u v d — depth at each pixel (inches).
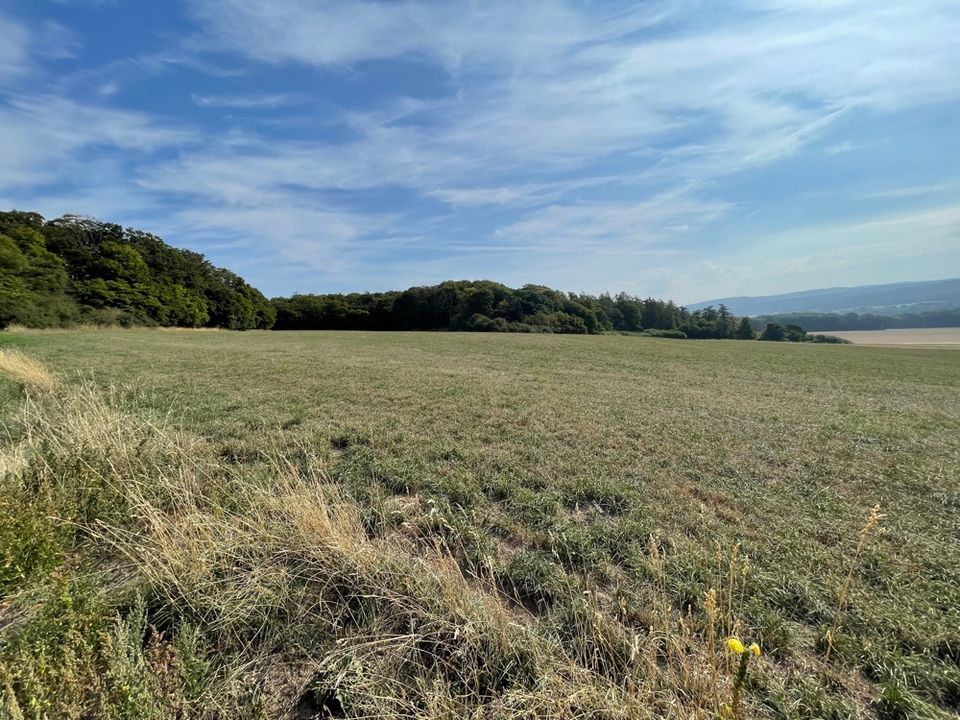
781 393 483.5
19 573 92.7
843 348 1477.6
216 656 85.0
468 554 126.5
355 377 474.3
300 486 138.8
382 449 222.5
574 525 146.3
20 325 1229.7
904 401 452.1
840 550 136.5
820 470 216.7
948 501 181.2
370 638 88.6
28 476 131.3
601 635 88.8
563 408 340.2
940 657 95.0
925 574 124.3
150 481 144.5
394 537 136.8
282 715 74.6
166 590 95.8
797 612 105.8
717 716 59.4
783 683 84.3
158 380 408.8
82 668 73.1
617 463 214.4
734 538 141.1
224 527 115.8
